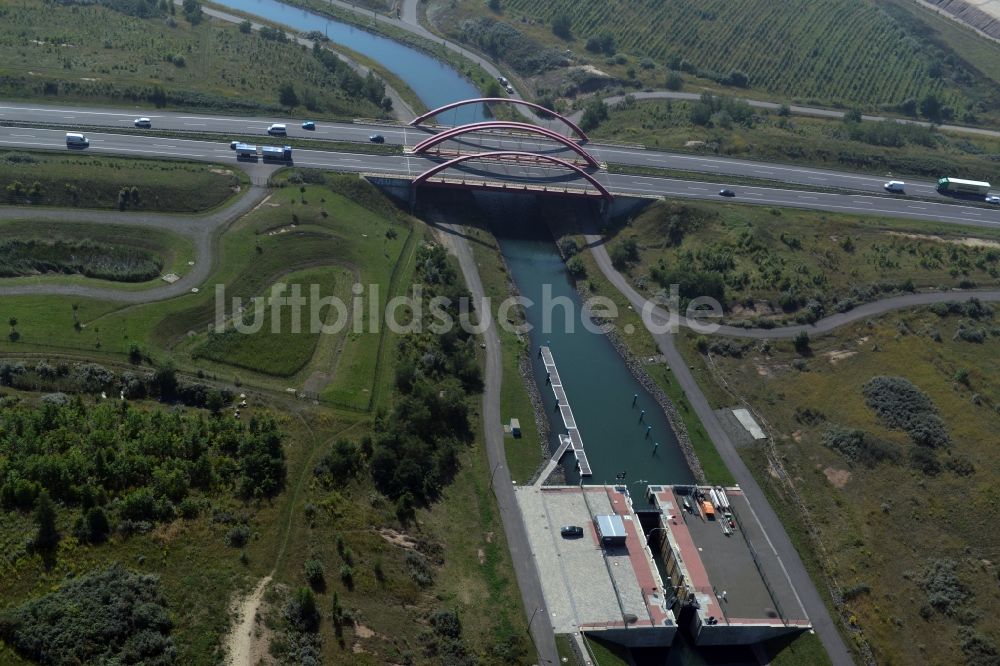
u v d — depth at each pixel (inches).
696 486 5880.9
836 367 6919.3
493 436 6067.9
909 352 6968.5
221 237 7027.6
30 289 6102.4
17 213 6781.5
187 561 4212.6
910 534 5536.4
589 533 5408.5
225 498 4648.1
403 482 5226.4
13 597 3804.1
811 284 7672.2
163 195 7298.2
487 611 4766.2
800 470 6097.4
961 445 6048.2
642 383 6855.3
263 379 5812.0
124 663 3639.3
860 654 4968.0
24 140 7682.1
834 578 5364.2
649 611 4975.4
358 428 5615.2
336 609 4215.1
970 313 7436.0
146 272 6491.1
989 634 4958.2
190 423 5049.2
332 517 4800.7
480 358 6766.7
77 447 4576.8
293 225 7362.2
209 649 3821.4
